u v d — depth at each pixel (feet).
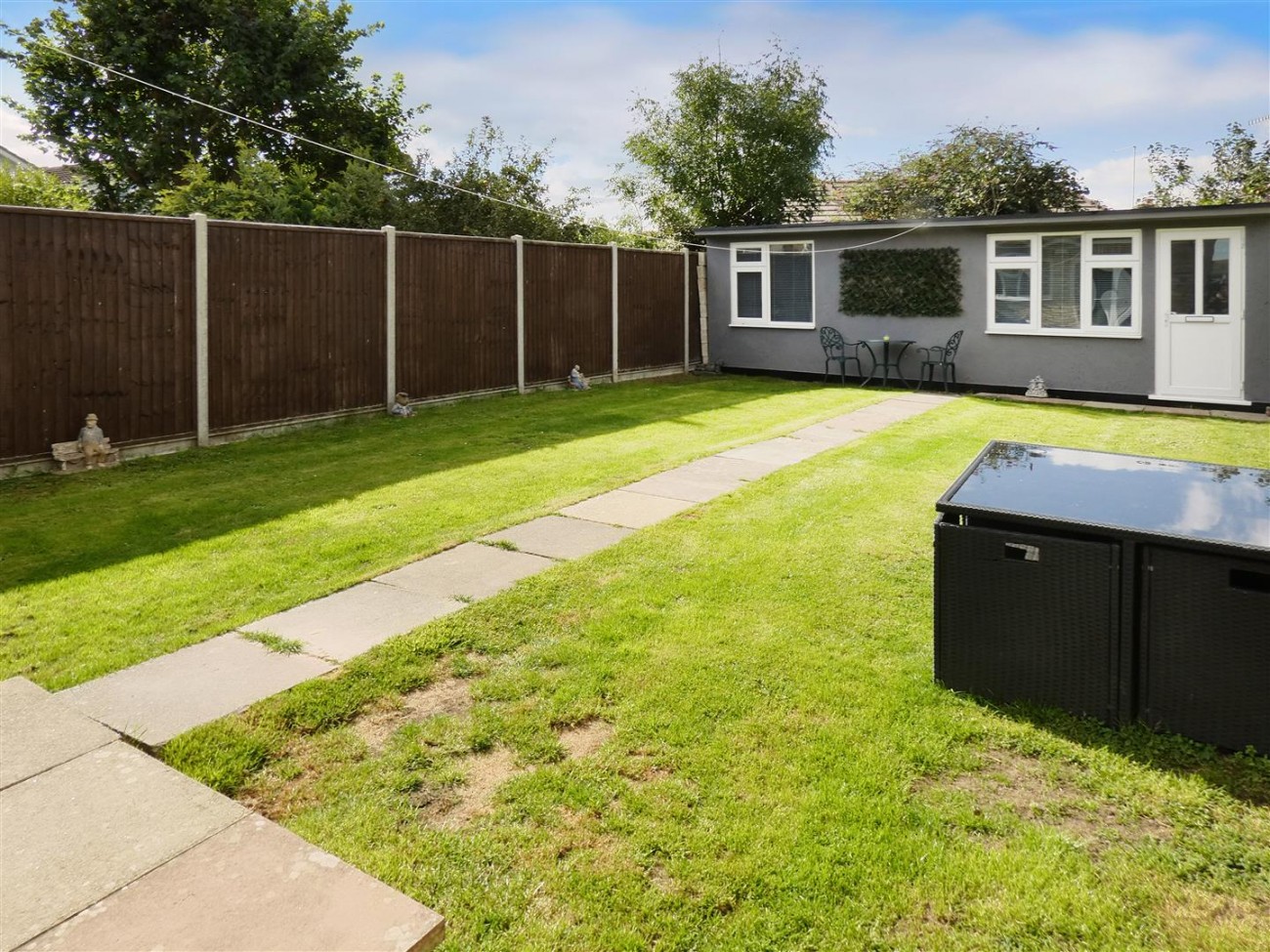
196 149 59.98
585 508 20.26
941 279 44.83
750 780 9.50
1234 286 37.96
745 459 25.84
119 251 24.45
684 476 23.58
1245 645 9.83
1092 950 7.19
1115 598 10.41
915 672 12.03
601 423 32.22
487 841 8.50
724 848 8.41
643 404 37.37
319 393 30.71
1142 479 12.78
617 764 9.80
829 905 7.67
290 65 61.62
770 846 8.43
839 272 48.03
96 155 60.59
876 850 8.34
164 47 59.82
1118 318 40.65
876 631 13.39
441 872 8.06
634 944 7.23
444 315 35.60
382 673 11.73
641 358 48.01
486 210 52.16
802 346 49.88
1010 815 8.96
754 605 14.35
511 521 18.95
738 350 52.26
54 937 6.63
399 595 14.69
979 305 44.01
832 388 44.96
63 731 9.87
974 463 14.02
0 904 6.99
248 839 7.95
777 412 35.58
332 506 20.29
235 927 6.77
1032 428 31.99
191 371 26.55
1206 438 29.94
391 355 33.19
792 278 49.90
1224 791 9.36
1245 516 10.81
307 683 11.35
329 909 7.00
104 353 24.31
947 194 61.46
